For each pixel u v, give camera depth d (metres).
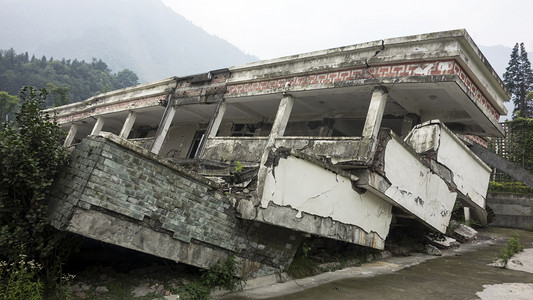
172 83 14.73
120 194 4.61
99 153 4.47
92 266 5.44
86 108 19.84
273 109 13.19
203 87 13.32
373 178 7.13
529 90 32.44
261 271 6.05
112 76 88.12
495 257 9.03
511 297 5.46
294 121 13.30
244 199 5.68
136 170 4.77
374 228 7.98
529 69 32.91
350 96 10.45
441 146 8.73
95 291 4.71
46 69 71.75
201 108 14.30
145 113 17.12
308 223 6.25
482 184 11.16
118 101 17.50
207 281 5.29
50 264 4.75
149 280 5.27
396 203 7.59
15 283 3.92
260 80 11.42
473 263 8.27
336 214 6.86
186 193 5.25
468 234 11.73
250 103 12.93
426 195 8.48
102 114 18.45
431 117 9.91
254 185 5.88
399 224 9.55
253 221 5.93
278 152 5.72
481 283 6.35
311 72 10.03
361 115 11.45
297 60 10.56
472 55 7.88
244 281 5.71
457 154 9.52
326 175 6.59
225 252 5.68
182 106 14.25
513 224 14.98
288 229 6.41
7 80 64.12
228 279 5.52
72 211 4.29
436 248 9.47
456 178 9.62
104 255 5.85
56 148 4.90
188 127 17.44
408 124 9.97
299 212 6.08
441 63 7.66
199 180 5.39
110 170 4.54
